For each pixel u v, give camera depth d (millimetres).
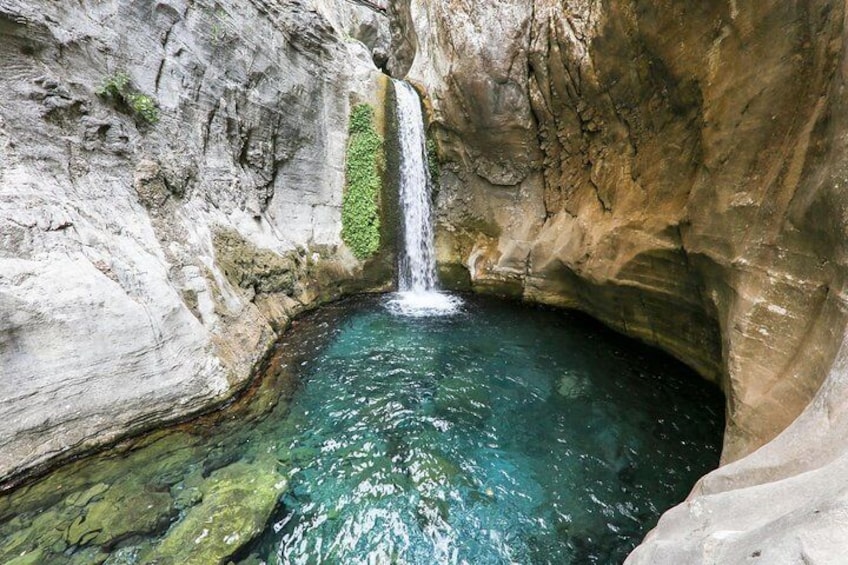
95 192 5535
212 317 6309
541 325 9281
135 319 4914
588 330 8930
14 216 4352
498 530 3951
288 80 10156
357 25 20625
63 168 5250
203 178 7785
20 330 4078
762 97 4348
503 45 10250
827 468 1886
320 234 11070
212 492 4184
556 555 3701
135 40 6574
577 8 8586
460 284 12656
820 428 2363
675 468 4805
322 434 5297
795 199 3770
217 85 8227
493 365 7316
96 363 4555
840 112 3211
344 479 4527
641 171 7480
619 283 7801
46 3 5387
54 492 4035
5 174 4527
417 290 12461
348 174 11820
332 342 8156
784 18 4008
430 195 13219
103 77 6035
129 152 6242
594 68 8164
